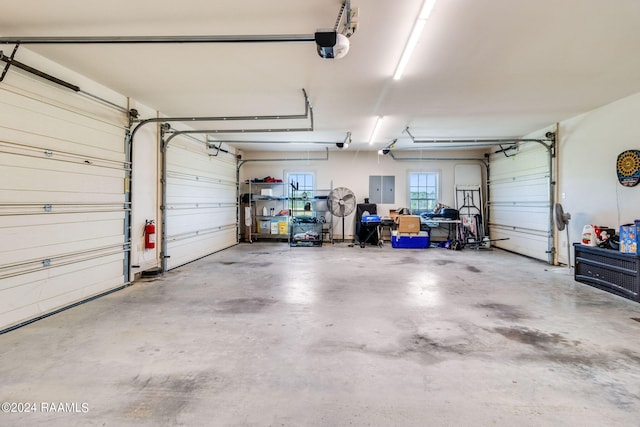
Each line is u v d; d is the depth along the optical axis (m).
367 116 5.20
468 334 2.63
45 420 1.59
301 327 2.78
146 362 2.16
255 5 2.27
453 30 2.58
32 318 2.90
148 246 4.58
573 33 2.62
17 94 2.79
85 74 3.45
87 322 2.88
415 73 3.44
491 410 1.67
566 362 2.17
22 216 2.83
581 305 3.37
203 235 6.46
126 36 2.50
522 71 3.38
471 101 4.41
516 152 7.04
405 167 8.89
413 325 2.82
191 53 2.98
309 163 9.00
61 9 2.31
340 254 6.81
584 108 4.70
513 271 5.06
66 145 3.28
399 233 7.82
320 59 3.12
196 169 6.17
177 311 3.18
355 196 8.95
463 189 8.63
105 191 3.81
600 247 4.08
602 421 1.59
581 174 5.00
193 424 1.57
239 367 2.10
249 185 8.86
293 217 8.52
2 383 1.90
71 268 3.33
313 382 1.93
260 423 1.57
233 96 4.20
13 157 2.76
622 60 3.12
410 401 1.75
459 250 7.46
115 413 1.64
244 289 3.99
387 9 2.29
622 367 2.11
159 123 4.94
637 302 3.44
